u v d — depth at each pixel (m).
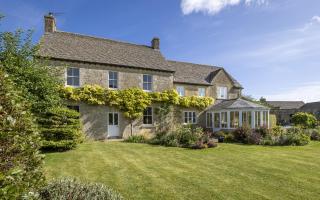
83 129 19.50
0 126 2.80
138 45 26.38
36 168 3.40
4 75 3.25
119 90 21.31
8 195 2.45
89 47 21.86
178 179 8.44
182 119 25.94
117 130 21.30
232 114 24.78
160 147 16.39
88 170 9.48
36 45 11.71
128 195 6.80
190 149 15.65
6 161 2.80
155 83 23.55
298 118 34.53
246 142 19.70
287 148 16.75
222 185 7.83
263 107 23.17
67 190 4.42
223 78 30.42
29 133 3.47
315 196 6.92
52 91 11.55
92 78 20.19
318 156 13.25
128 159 11.89
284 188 7.58
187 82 26.88
